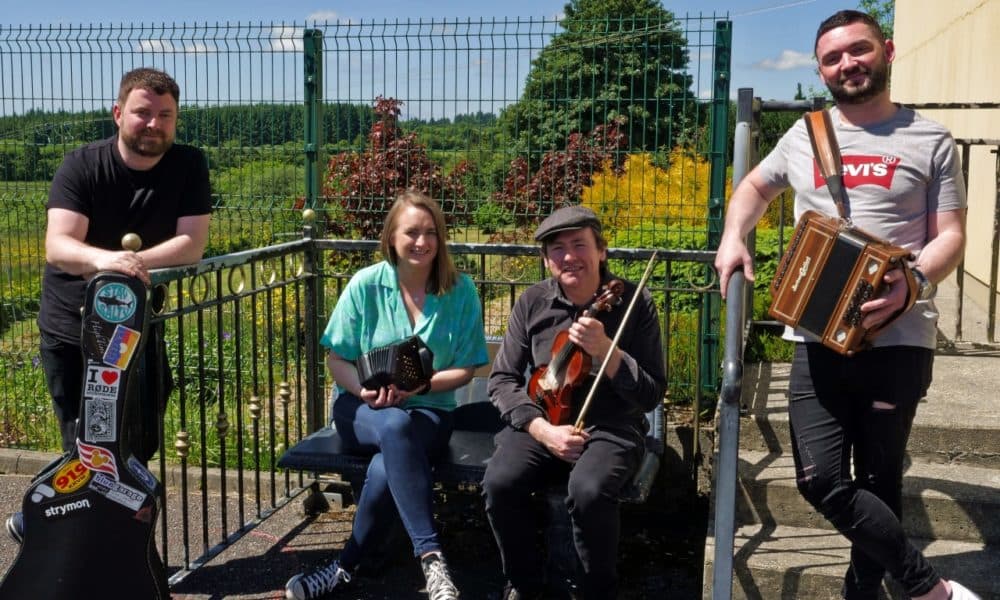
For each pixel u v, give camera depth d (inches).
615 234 200.2
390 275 150.7
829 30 109.3
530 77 191.2
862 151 109.5
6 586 120.6
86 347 119.6
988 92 266.4
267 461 199.6
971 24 292.7
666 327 172.2
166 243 139.3
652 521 179.0
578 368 129.9
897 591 128.0
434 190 201.3
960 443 148.6
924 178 107.4
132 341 119.7
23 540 121.0
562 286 137.0
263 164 206.2
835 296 104.1
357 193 205.5
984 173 264.8
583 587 132.9
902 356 109.0
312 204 204.4
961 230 107.0
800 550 135.9
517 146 194.5
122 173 140.0
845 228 105.3
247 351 248.5
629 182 191.9
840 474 112.3
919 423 149.8
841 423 113.1
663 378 134.2
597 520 126.5
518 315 140.9
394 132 199.5
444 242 149.0
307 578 144.5
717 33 185.3
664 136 190.1
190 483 193.5
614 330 133.0
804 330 107.7
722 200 189.3
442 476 142.5
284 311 170.4
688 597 149.0
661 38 187.5
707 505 182.2
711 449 183.8
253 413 163.2
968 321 227.5
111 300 119.3
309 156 203.2
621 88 189.8
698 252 164.4
